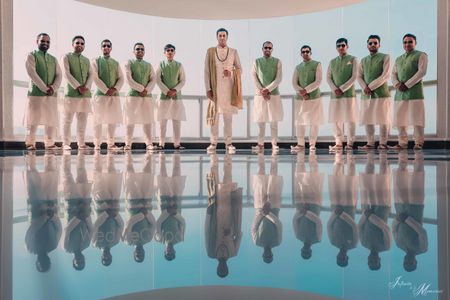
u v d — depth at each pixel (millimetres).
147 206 912
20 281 400
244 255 501
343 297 363
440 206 880
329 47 11000
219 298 367
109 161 3279
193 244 558
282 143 10148
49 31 9789
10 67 8070
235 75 7270
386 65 7387
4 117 8023
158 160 3475
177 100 8172
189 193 1162
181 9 10180
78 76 7395
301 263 467
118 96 7828
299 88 7734
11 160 3449
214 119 7188
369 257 486
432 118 9094
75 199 1035
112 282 406
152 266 460
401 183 1406
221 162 3135
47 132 7344
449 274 418
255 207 887
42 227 673
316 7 9781
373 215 772
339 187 1293
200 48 11500
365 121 7566
